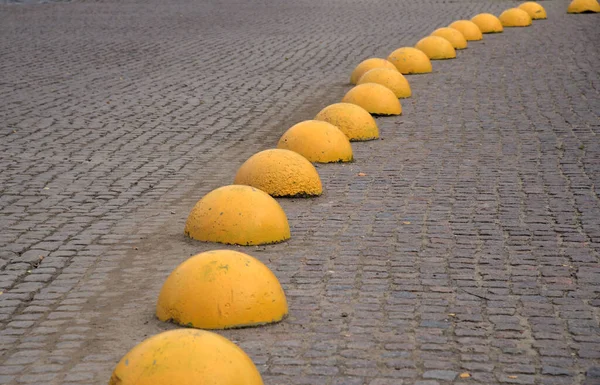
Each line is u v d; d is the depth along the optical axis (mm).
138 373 5184
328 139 12547
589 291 7789
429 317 7223
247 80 19266
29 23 28641
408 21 30062
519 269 8352
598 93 17219
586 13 31000
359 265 8492
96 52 22781
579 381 6086
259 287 7070
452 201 10625
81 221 9953
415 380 6094
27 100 16797
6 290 7898
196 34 26484
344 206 10492
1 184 11383
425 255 8758
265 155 10992
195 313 6957
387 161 12633
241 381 5227
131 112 15930
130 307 7477
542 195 10844
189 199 10867
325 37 26016
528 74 19484
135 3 35688
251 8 34156
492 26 26359
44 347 6676
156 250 8984
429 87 18359
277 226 9211
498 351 6578
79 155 12945
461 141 13727
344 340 6770
